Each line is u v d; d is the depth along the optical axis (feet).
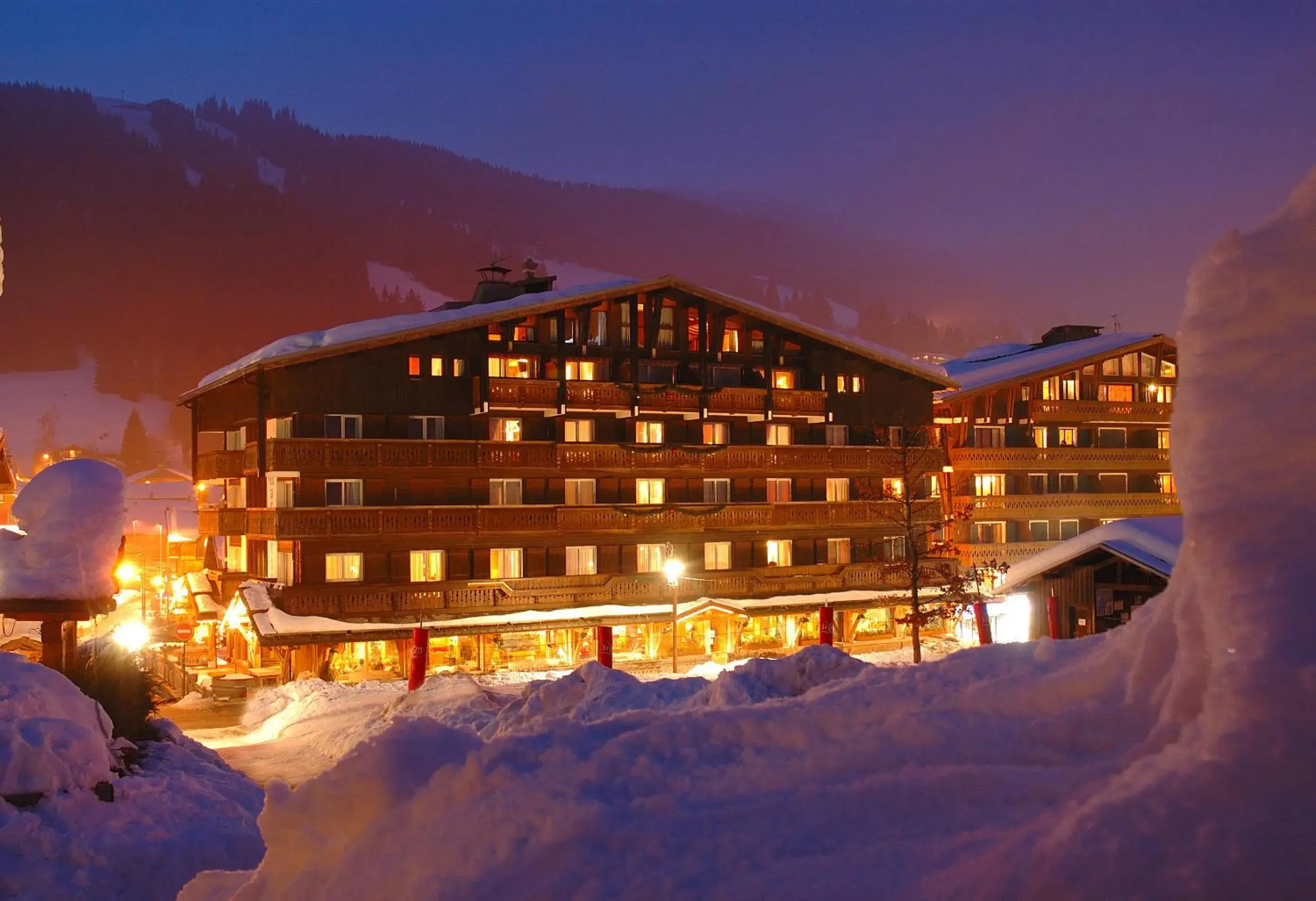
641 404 150.51
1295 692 10.16
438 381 141.49
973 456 185.68
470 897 13.75
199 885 19.89
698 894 12.35
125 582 207.31
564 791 15.20
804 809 13.74
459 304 175.73
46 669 39.04
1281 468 11.10
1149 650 13.87
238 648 143.33
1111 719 13.71
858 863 12.19
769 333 162.91
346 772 17.16
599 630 81.76
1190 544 11.87
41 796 32.96
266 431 136.77
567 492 149.38
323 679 130.52
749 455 158.81
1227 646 10.89
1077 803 12.01
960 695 15.69
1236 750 10.32
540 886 13.41
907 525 134.92
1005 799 12.77
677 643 154.51
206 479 160.35
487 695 82.23
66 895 29.66
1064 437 200.13
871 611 169.27
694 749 16.49
